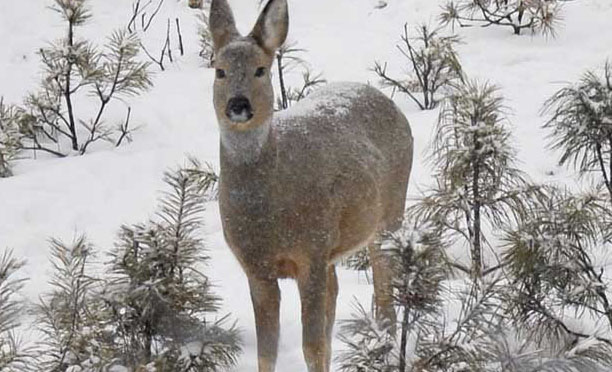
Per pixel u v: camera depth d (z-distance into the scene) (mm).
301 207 10453
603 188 14344
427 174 16484
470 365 9852
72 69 20719
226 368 11219
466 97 13453
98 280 11117
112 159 17812
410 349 10734
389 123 12266
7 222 15766
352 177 11039
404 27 23141
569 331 10992
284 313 12734
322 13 25125
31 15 24562
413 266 9586
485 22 23578
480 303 10297
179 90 20750
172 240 11109
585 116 11523
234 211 10375
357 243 11406
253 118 9984
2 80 21125
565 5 24188
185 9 25672
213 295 12148
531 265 10930
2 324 10953
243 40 10188
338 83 12398
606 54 21109
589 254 13188
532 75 20297
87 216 15992
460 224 14891
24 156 18500
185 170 15367
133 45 19547
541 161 16516
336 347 11906
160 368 10438
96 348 10391
